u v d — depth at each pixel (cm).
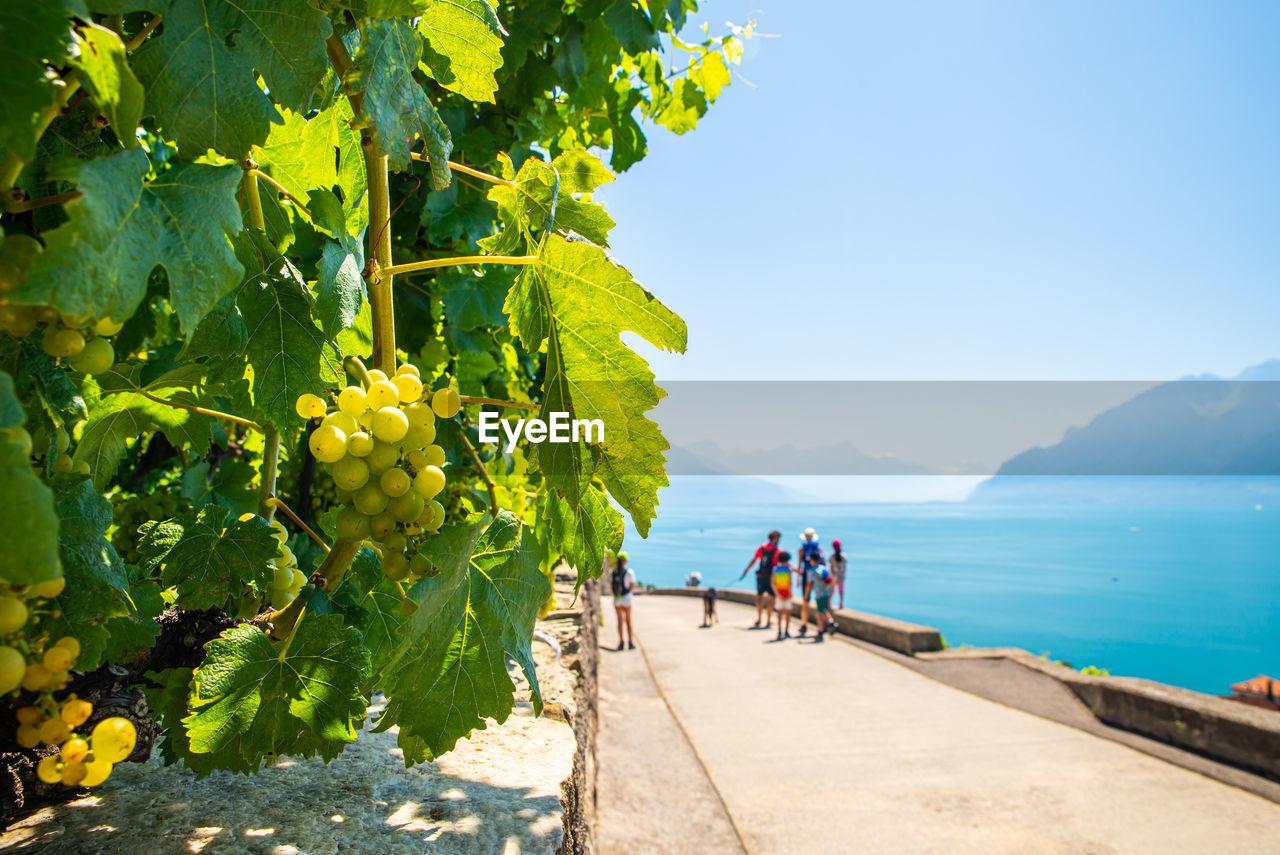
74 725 70
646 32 327
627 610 1582
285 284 114
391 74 105
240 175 82
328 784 158
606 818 618
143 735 151
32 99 56
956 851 580
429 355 265
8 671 61
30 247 63
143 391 134
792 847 584
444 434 223
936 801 675
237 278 77
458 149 267
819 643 1573
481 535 132
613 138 412
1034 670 1183
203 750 104
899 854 573
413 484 112
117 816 135
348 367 118
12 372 75
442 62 132
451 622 127
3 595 63
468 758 182
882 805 665
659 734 873
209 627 122
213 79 83
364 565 148
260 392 109
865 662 1342
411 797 155
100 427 142
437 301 268
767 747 831
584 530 150
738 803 666
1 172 62
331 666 113
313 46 90
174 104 81
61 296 59
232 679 106
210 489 222
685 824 619
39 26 56
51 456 81
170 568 124
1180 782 716
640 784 704
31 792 133
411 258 259
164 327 246
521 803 155
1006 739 860
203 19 83
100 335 78
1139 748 820
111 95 66
